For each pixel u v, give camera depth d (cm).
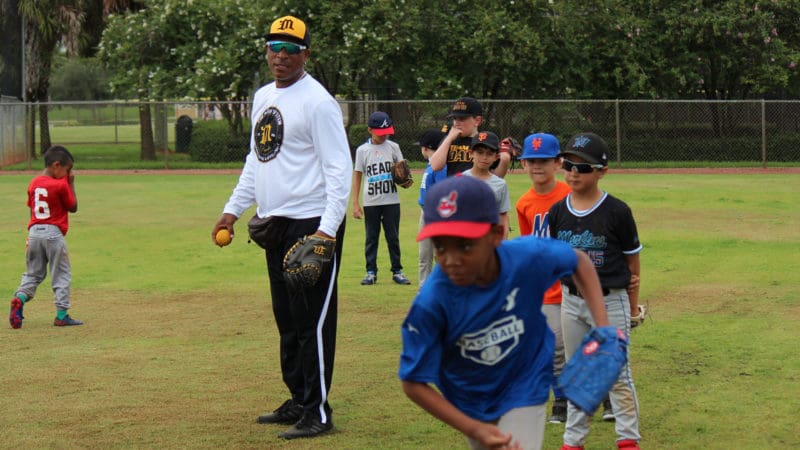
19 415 784
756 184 2928
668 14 3956
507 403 474
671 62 4031
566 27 3891
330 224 722
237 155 3925
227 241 802
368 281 1392
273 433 741
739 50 3994
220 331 1096
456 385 477
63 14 4209
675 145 3831
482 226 420
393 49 3812
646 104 3891
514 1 3916
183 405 812
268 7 3959
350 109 3925
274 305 765
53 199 1121
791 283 1338
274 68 741
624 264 675
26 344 1038
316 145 734
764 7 4003
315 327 736
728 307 1188
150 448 704
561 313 694
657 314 1149
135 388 864
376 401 823
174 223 2091
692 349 979
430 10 3866
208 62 3862
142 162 3812
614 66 4028
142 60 4150
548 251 469
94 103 3666
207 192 2778
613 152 3819
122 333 1088
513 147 988
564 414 777
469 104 1088
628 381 664
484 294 450
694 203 2366
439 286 447
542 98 4044
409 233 1914
